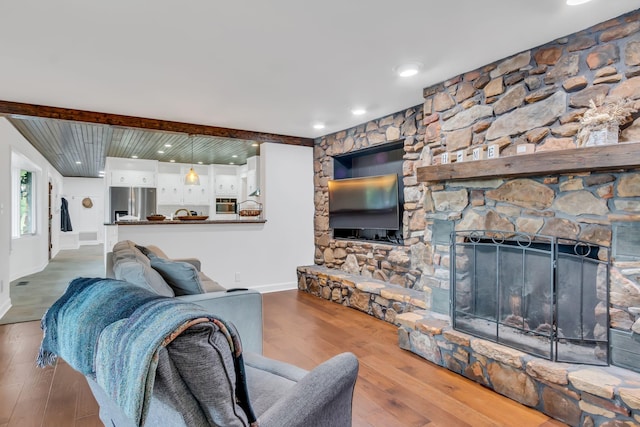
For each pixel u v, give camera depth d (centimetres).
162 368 77
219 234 485
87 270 704
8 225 428
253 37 230
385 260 418
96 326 94
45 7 193
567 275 212
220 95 340
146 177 797
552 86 233
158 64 269
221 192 864
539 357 212
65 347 104
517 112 251
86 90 322
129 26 215
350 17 208
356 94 342
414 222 381
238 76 294
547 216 225
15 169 636
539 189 229
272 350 298
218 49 246
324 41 237
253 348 240
